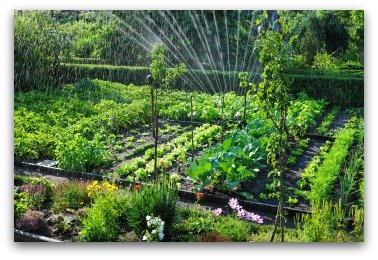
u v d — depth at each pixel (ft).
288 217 23.44
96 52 65.77
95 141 31.40
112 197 21.93
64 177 28.73
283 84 18.31
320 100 48.98
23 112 40.04
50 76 52.60
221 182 26.16
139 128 40.11
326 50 57.57
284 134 21.13
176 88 56.70
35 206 23.41
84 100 47.16
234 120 41.93
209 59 66.13
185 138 35.76
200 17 66.80
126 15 66.33
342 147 32.60
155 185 21.62
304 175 27.94
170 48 65.87
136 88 54.19
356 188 26.40
